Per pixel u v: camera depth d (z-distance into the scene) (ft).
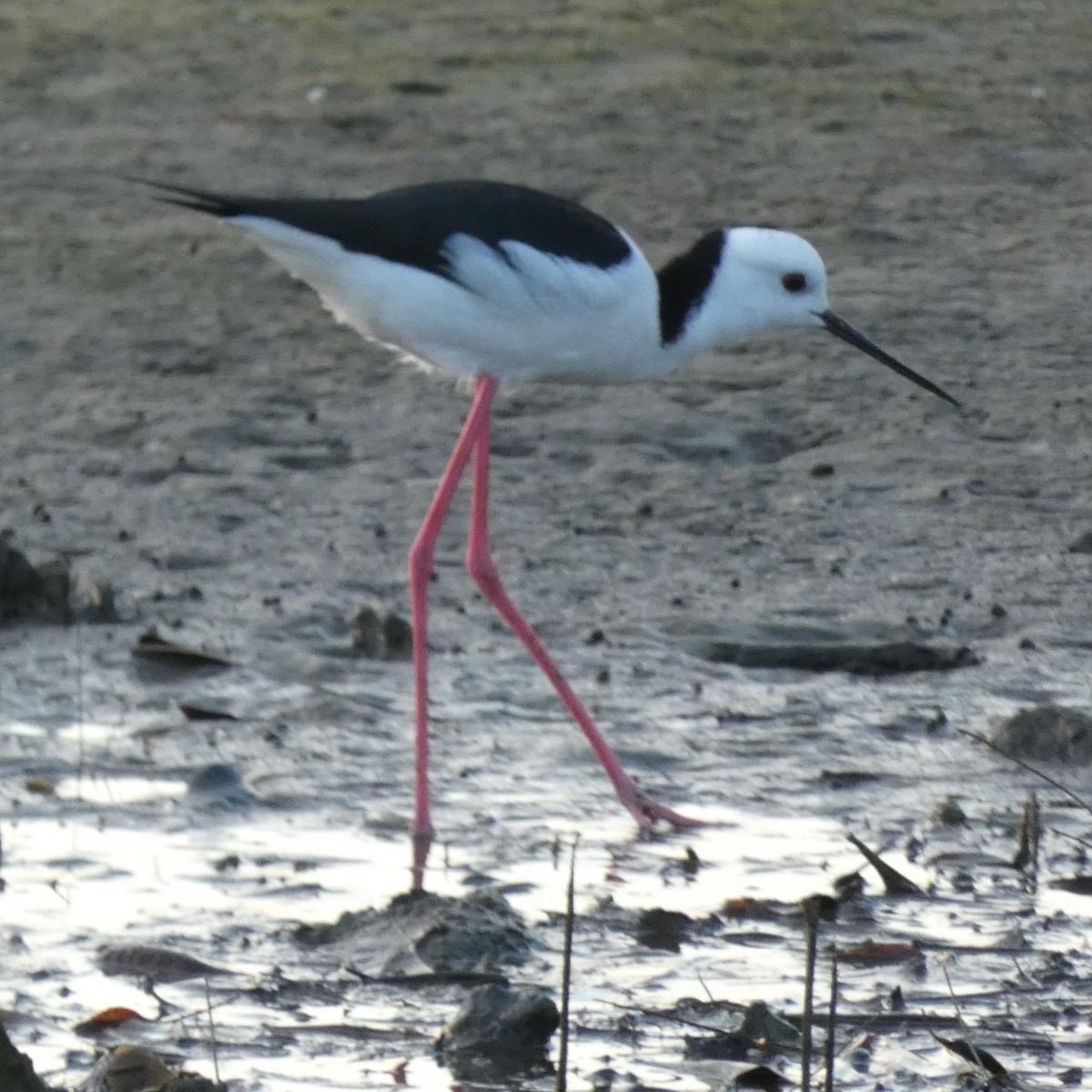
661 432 47.55
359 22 81.20
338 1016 23.61
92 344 52.54
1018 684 35.19
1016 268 58.29
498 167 65.51
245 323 54.19
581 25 80.53
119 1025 23.30
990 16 82.84
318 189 63.21
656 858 28.48
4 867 27.66
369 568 40.40
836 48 78.23
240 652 36.11
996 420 48.16
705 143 68.23
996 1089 21.79
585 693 34.71
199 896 26.86
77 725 32.89
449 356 33.99
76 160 65.82
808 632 37.24
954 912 26.63
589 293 33.55
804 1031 20.49
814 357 52.06
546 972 24.81
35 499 43.65
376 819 29.63
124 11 82.12
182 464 45.57
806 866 28.19
